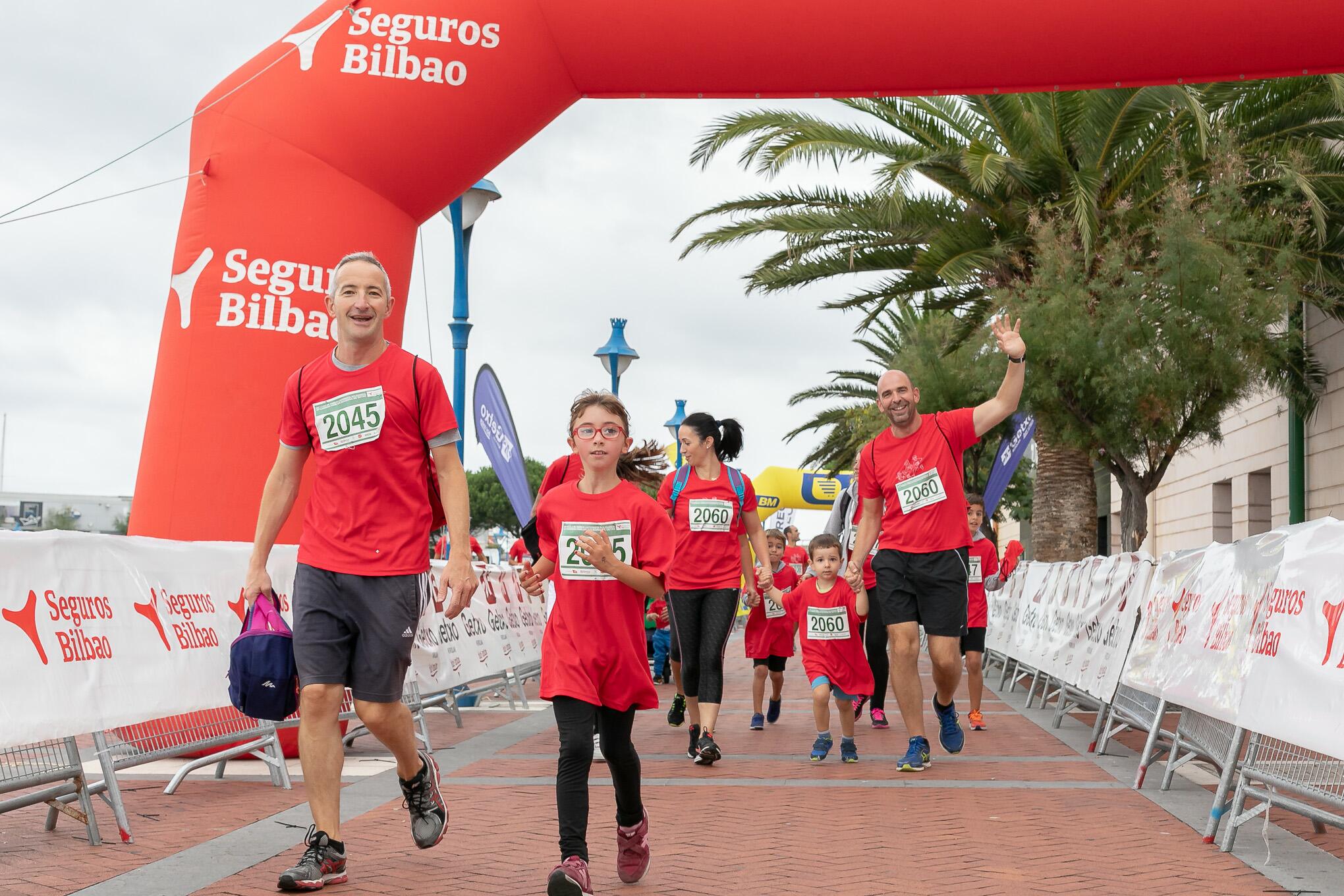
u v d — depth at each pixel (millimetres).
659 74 9266
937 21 8969
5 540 5172
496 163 9289
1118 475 18594
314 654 4656
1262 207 17422
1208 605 6602
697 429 8266
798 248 19141
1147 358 16188
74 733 5297
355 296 4754
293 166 8438
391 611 4691
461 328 14203
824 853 5223
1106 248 17109
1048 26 8945
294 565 7629
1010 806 6367
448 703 10352
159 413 8383
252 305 8281
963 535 7625
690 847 5332
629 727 4574
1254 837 5582
